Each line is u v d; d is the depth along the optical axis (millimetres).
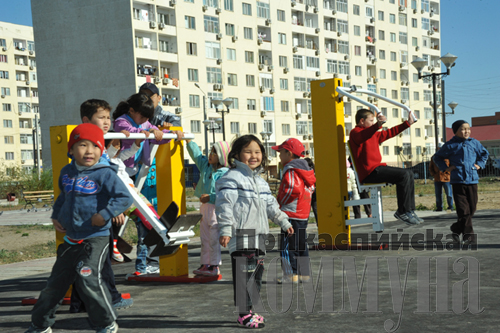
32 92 88688
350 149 7723
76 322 4301
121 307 4672
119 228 4668
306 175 5613
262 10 61062
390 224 11500
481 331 3633
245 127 58938
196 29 54969
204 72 55500
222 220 4102
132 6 50469
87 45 52656
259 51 61469
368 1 72438
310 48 65750
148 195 6164
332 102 7867
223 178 4211
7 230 16156
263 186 4324
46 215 22594
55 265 3689
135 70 50375
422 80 78938
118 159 5148
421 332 3664
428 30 80562
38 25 55000
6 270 8484
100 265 3643
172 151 5965
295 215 5562
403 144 75688
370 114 7699
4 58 85000
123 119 5508
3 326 4320
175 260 6039
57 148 4844
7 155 84312
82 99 53375
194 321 4156
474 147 7977
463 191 7879
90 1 52156
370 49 73312
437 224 10664
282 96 62562
